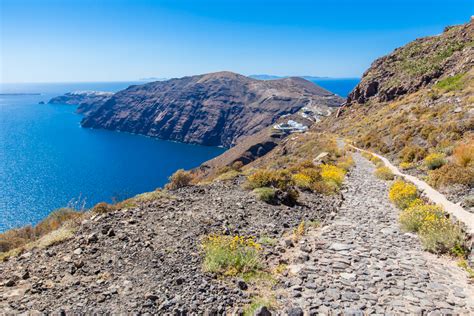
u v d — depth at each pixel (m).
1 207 105.56
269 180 17.20
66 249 8.97
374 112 77.00
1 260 8.72
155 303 6.01
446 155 24.19
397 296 6.38
